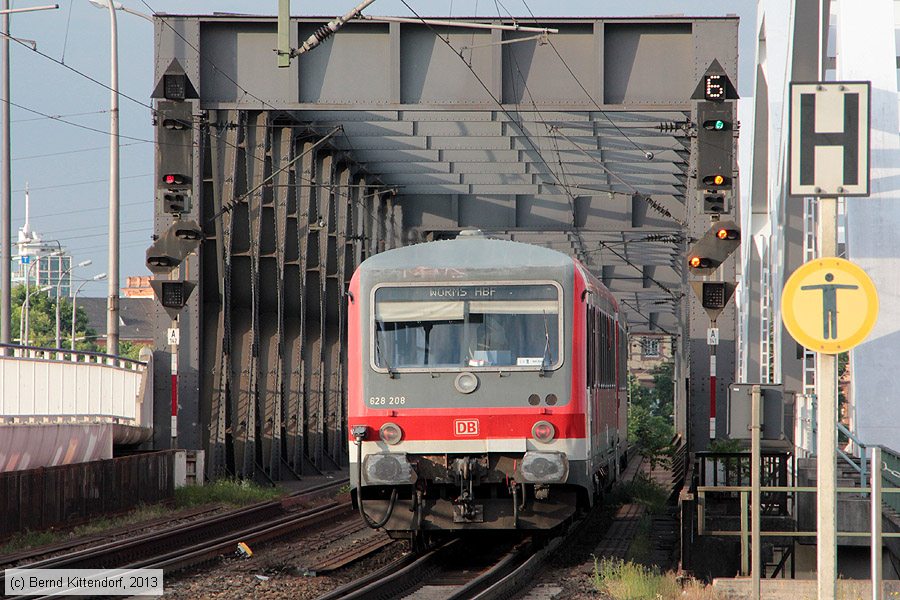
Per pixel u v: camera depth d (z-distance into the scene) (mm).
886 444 65750
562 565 53938
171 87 69000
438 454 52000
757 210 119625
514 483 51750
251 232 93562
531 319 52750
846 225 68125
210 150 89812
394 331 53031
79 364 72062
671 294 165750
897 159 67875
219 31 88062
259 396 98000
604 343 63188
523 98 88750
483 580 46688
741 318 128875
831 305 29453
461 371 52312
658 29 88688
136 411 85125
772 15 105812
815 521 56750
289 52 62188
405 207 130250
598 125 97312
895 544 47781
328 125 99812
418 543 56062
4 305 101688
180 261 71875
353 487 52719
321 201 109562
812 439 66062
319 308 109688
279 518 74938
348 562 52781
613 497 83500
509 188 122750
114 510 70312
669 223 127188
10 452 60500
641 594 44000
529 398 52125
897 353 66312
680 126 94125
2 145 102188
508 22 88312
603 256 160625
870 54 69188
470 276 53156
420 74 88375
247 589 45562
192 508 77562
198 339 88062
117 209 99562
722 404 87062
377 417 52375
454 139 108188
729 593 42688
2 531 56812
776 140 104688
